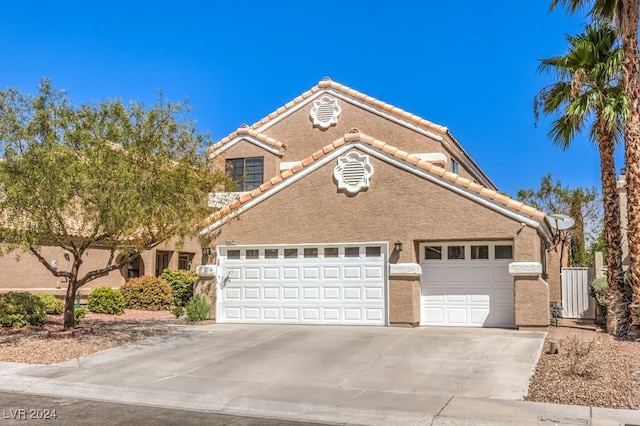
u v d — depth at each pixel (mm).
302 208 17609
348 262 17078
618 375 10516
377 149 16969
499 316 16141
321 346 13875
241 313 18000
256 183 24047
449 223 16141
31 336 15625
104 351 13656
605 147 16547
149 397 9930
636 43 14977
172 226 14633
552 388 9898
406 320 16250
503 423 8164
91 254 23969
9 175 12789
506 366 11516
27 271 21938
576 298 19422
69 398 9977
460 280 16547
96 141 13461
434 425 8297
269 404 9398
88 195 13109
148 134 13961
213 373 11508
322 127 23938
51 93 13812
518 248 15492
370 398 9609
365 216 16938
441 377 10898
